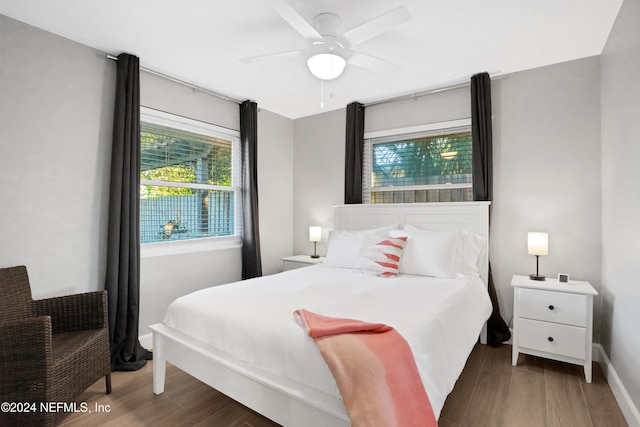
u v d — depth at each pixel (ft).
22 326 5.20
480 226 9.64
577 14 6.86
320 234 12.86
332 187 13.33
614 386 6.84
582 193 8.75
